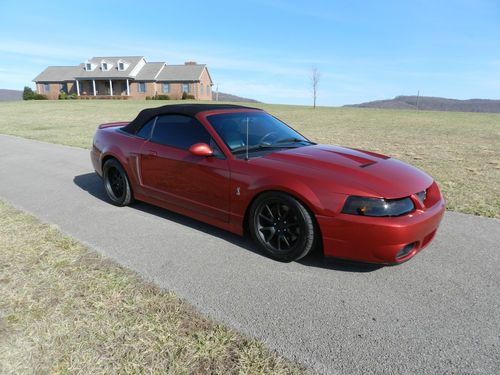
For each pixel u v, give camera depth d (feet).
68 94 209.87
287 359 7.27
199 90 196.95
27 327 8.12
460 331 8.13
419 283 10.09
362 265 11.05
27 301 9.07
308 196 10.18
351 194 9.81
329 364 7.15
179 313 8.68
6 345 7.57
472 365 7.16
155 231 13.73
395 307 9.00
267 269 10.88
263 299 9.32
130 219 15.02
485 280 10.24
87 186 20.33
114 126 18.62
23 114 88.53
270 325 8.30
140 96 197.26
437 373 6.97
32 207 16.44
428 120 85.30
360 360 7.27
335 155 12.21
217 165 12.20
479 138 46.91
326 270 10.83
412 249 10.19
